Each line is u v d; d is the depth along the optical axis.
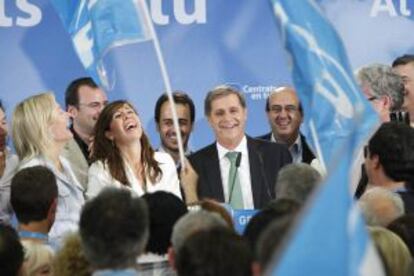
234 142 8.79
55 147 8.39
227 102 8.77
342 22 11.08
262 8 10.97
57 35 10.71
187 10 10.90
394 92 8.47
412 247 5.93
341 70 6.88
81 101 9.57
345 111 6.84
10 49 10.66
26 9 10.69
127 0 8.37
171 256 5.43
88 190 8.29
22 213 6.75
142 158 8.36
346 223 3.86
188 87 10.90
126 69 10.73
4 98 10.66
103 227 5.00
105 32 8.41
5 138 8.95
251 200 8.73
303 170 6.50
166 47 10.86
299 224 3.84
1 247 5.50
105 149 8.31
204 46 10.92
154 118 10.52
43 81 10.71
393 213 6.37
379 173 7.17
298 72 6.94
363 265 4.11
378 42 11.12
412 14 11.15
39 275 6.35
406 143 7.11
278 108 9.72
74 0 8.62
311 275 3.79
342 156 3.90
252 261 4.55
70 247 5.47
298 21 6.89
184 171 8.27
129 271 5.04
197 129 10.86
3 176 8.69
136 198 5.12
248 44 10.96
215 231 4.61
